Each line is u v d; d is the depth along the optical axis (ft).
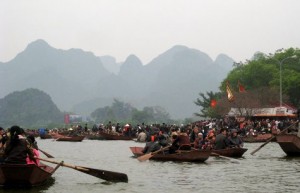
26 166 44.01
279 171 61.46
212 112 286.87
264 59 330.54
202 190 45.42
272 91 257.75
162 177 55.67
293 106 269.23
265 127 180.96
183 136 78.54
